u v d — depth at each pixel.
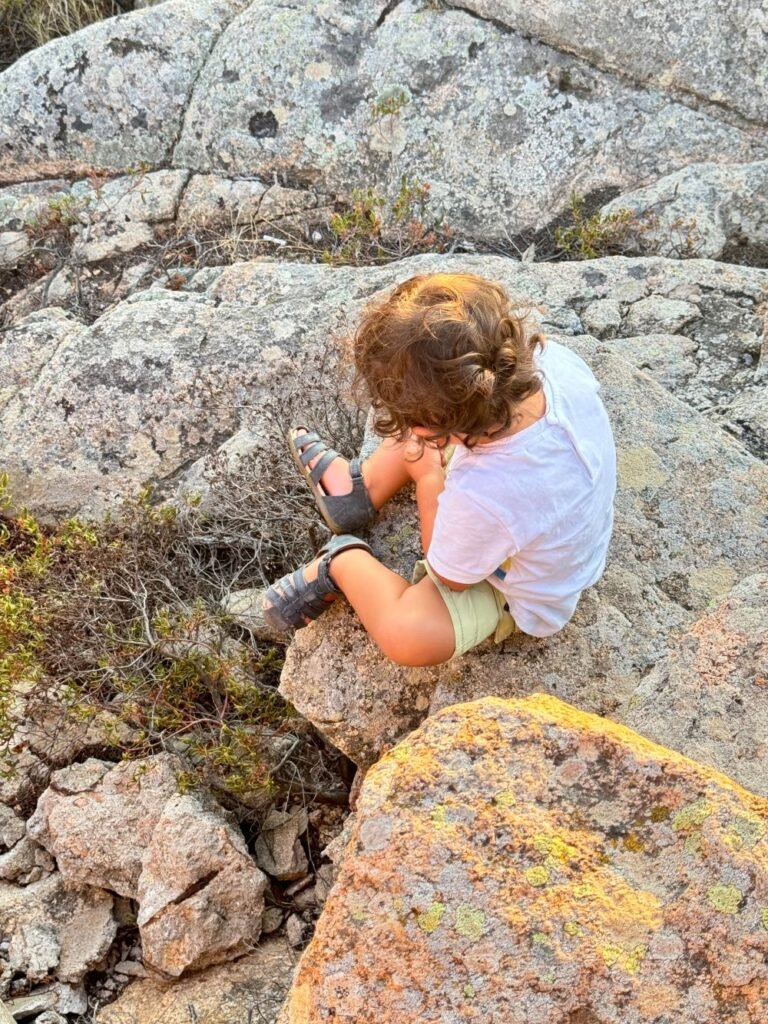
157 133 4.86
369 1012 1.67
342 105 4.70
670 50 4.43
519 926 1.67
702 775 1.81
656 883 1.72
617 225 4.38
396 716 2.53
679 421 2.88
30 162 4.93
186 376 3.72
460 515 2.12
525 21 4.52
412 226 4.53
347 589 2.42
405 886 1.72
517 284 3.78
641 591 2.59
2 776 3.01
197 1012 2.52
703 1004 1.61
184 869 2.65
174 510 3.34
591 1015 1.62
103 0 5.58
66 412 3.72
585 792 1.82
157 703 2.98
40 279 4.64
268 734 2.99
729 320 3.61
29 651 3.03
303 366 3.66
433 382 1.93
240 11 4.93
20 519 3.24
